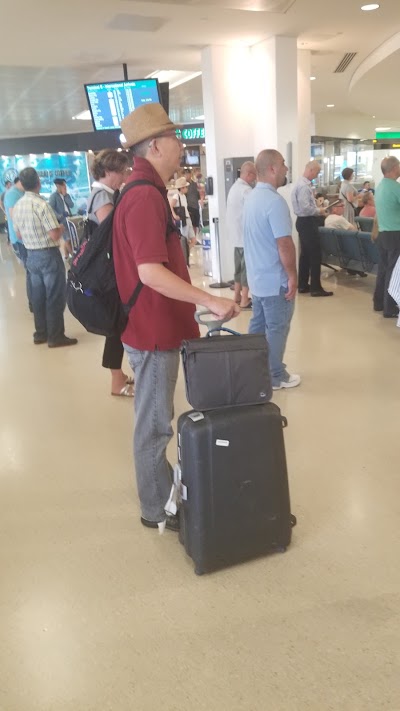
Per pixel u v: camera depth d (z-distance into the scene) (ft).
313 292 20.80
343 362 13.48
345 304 19.20
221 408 6.24
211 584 6.43
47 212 15.14
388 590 6.18
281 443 6.43
